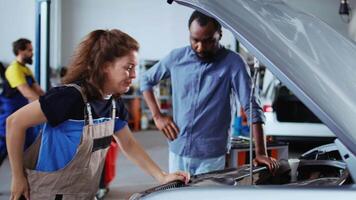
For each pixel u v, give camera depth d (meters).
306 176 1.81
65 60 9.10
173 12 9.66
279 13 1.41
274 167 1.80
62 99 1.48
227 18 1.25
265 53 1.19
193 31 2.17
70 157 1.55
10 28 7.76
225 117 2.33
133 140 1.89
